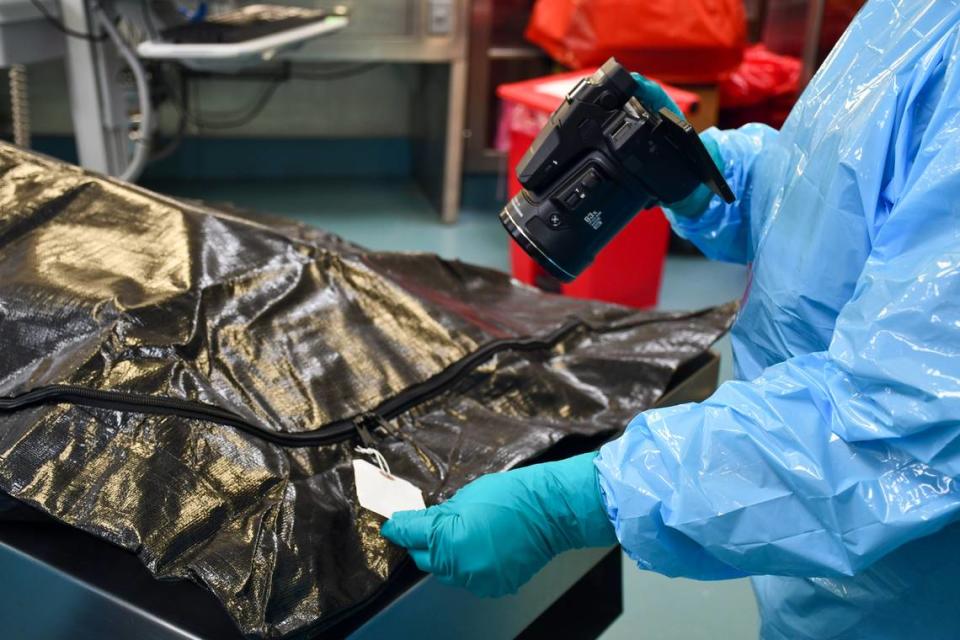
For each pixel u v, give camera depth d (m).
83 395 0.74
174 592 0.67
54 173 1.00
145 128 2.32
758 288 0.79
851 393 0.59
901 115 0.65
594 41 2.67
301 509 0.72
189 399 0.77
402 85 3.77
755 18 3.61
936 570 0.69
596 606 1.02
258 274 0.93
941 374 0.54
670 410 0.66
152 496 0.69
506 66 3.50
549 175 0.81
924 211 0.58
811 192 0.72
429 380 0.89
